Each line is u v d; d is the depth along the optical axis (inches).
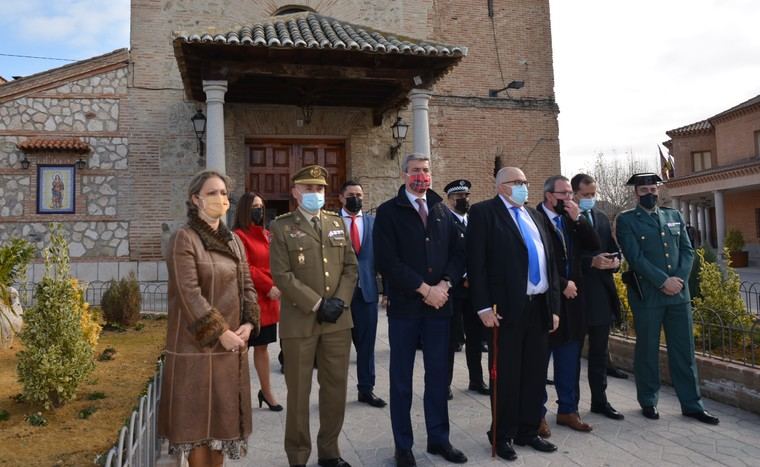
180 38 383.2
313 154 569.6
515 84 593.9
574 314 205.9
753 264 1219.2
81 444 186.7
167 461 158.9
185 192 535.2
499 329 182.2
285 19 482.3
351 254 182.2
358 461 177.8
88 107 526.3
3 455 175.9
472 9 615.8
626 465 170.7
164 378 138.8
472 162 603.5
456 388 257.4
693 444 186.5
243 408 140.4
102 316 396.8
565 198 216.5
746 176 1132.5
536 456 178.4
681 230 221.9
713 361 239.6
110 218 523.2
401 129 540.7
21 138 512.7
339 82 486.0
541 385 185.9
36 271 501.4
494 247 185.0
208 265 139.5
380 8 592.4
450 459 173.9
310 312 167.3
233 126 539.5
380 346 343.0
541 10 636.7
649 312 214.2
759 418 213.2
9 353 309.4
